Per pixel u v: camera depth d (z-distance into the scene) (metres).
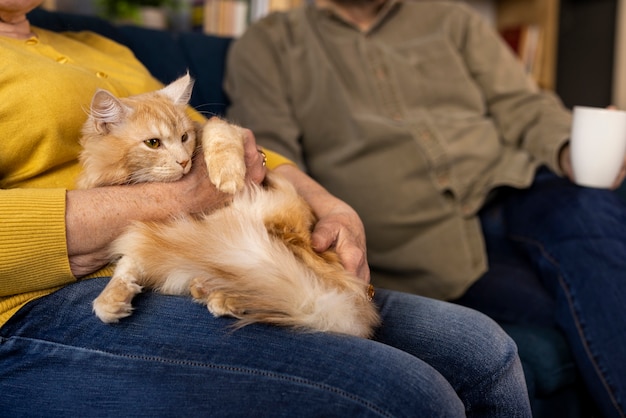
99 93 1.14
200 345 1.03
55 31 1.72
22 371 1.09
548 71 3.28
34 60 1.24
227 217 1.18
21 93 1.17
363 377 0.95
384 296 1.42
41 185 1.23
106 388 1.03
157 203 1.17
